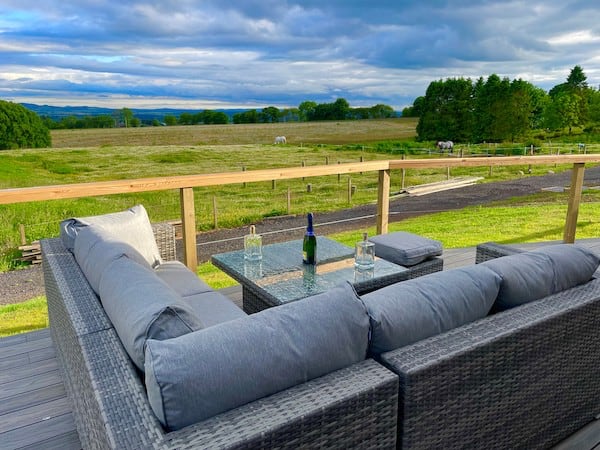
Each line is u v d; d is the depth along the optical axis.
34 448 1.59
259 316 1.04
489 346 1.22
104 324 1.28
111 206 10.42
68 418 1.75
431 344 1.19
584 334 1.52
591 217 6.60
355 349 1.09
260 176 3.06
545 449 1.54
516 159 3.72
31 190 2.36
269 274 2.27
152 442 0.82
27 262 6.92
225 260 2.52
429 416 1.14
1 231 8.00
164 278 2.28
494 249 2.25
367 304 1.17
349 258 2.55
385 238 2.96
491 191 12.55
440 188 13.48
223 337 0.95
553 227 5.74
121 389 0.97
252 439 0.84
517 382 1.34
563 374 1.49
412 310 1.20
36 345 2.31
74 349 1.28
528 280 1.46
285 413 0.91
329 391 0.98
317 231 8.27
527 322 1.33
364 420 1.01
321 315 1.06
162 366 0.87
